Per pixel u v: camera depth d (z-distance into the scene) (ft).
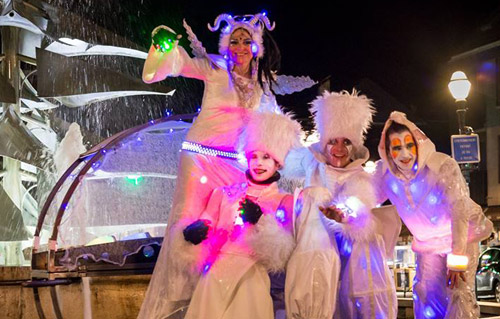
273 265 15.99
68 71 31.27
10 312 23.29
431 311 18.92
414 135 18.24
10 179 32.58
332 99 17.84
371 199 17.39
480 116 100.01
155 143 23.93
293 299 15.48
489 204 98.58
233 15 20.03
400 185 18.57
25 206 34.14
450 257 17.70
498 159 98.48
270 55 19.77
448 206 17.95
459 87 29.76
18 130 31.14
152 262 20.70
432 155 18.34
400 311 34.63
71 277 20.63
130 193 24.76
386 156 18.54
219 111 18.88
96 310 21.61
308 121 19.47
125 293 21.85
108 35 34.40
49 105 34.42
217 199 17.26
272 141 16.92
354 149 17.88
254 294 15.76
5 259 31.71
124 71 36.32
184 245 16.40
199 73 18.94
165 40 18.16
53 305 20.84
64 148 28.99
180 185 18.07
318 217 16.40
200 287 15.85
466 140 29.32
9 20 31.99
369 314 16.63
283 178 19.01
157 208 24.95
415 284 19.22
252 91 19.29
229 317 15.56
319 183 17.81
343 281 17.03
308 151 18.16
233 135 18.71
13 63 32.42
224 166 18.53
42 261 21.40
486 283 52.75
